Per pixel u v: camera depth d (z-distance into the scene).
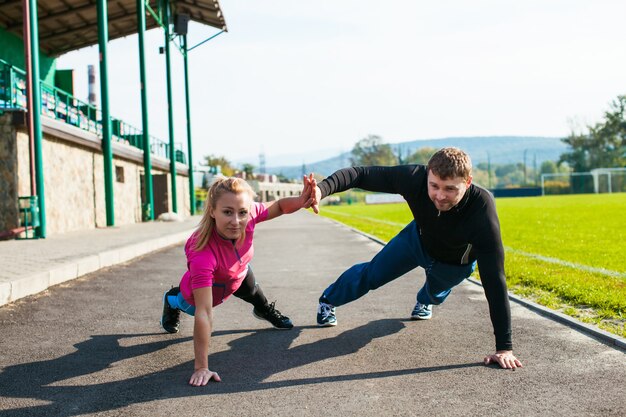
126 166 20.41
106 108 15.86
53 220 14.03
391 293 5.88
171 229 15.45
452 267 3.92
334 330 4.29
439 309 5.00
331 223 21.23
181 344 3.95
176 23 24.58
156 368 3.40
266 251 10.51
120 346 3.90
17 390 3.03
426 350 3.70
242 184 3.18
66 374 3.30
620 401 2.76
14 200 12.28
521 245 10.72
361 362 3.46
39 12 20.45
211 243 3.25
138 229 15.62
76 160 15.66
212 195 3.16
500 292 3.35
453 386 3.00
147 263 8.74
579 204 35.03
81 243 10.44
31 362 3.54
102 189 17.66
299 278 7.08
